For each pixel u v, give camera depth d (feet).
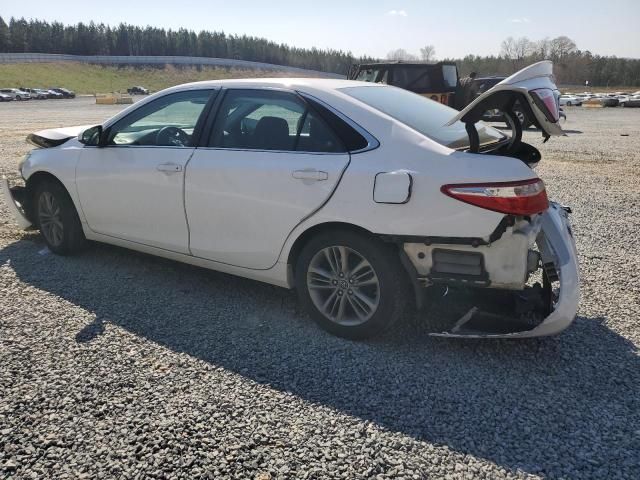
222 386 9.16
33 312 11.94
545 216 10.31
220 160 11.69
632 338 10.98
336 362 10.02
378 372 9.69
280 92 11.48
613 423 8.27
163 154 12.67
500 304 10.42
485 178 9.05
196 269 14.82
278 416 8.38
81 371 9.55
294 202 10.67
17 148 38.37
